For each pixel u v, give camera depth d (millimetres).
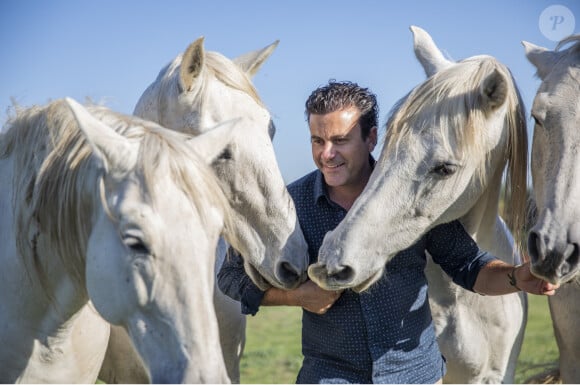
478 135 2801
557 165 2758
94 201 2314
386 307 2779
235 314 3674
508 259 3592
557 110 2826
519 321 3598
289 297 2916
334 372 2828
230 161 3062
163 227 2123
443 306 3451
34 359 2619
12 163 2625
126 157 2207
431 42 3242
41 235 2490
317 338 2869
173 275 2123
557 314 3582
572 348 3570
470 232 3246
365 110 2877
